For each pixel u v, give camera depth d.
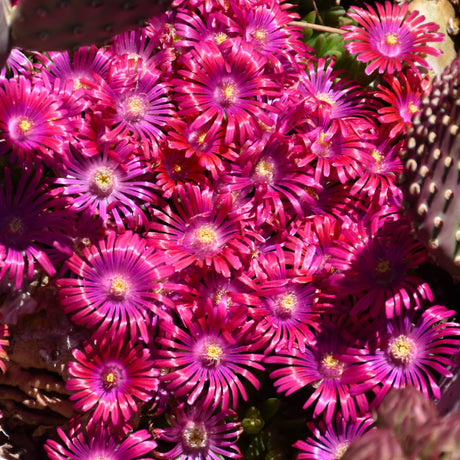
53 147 0.80
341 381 0.81
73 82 0.82
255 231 0.82
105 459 0.81
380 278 0.82
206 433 0.82
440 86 0.78
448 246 0.78
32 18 0.76
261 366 0.81
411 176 0.79
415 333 0.82
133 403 0.80
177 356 0.81
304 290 0.82
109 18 0.77
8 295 0.82
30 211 0.81
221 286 0.82
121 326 0.80
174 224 0.82
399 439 0.71
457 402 0.80
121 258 0.80
